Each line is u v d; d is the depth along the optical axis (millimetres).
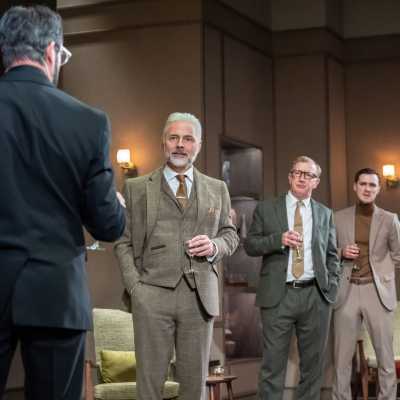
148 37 11516
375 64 13219
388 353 9180
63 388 3150
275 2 12859
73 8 11961
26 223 3121
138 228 5738
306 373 8227
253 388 11789
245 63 12141
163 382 5617
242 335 12320
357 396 11477
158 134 11406
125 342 8391
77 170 3215
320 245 8156
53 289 3105
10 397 8938
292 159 12672
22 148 3162
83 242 3291
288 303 8062
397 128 13094
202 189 5793
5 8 8328
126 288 5715
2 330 3070
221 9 11641
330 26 12812
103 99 11773
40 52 3303
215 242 5680
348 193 13195
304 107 12672
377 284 9070
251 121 12195
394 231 9117
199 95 11172
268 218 8273
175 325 5656
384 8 13219
